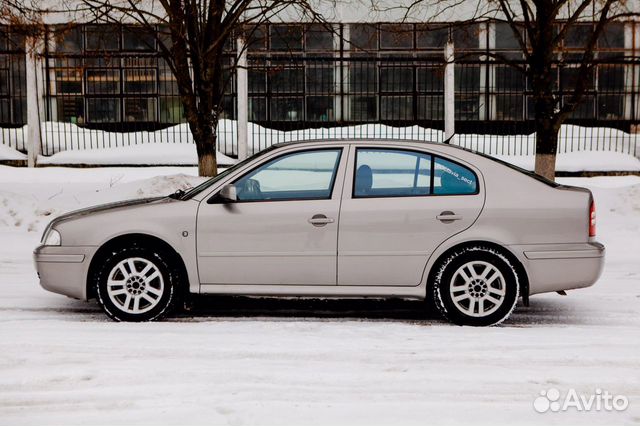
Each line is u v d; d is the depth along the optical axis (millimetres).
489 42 20578
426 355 6070
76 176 18031
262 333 6750
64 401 4961
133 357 5941
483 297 7004
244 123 18062
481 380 5457
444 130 18938
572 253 6980
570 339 6625
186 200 7152
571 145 20453
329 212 7023
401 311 7867
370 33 20438
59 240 7133
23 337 6520
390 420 4672
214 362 5820
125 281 7078
